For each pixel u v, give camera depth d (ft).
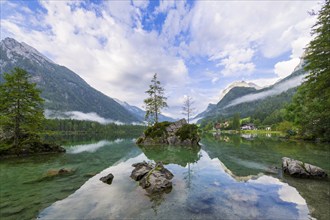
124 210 25.38
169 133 134.00
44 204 27.73
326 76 54.95
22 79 83.56
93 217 23.40
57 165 58.54
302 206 26.71
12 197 30.76
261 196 30.55
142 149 102.63
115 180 40.32
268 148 96.37
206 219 22.84
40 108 88.69
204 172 47.47
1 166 57.47
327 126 105.81
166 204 27.32
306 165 44.06
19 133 84.84
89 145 132.16
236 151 89.30
